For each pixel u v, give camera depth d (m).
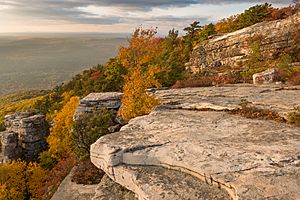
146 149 11.12
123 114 21.12
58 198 15.48
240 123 13.26
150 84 21.58
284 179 8.08
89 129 22.34
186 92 22.69
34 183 36.97
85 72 99.88
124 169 10.78
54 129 44.16
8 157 46.69
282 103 15.30
